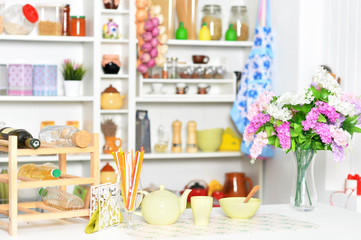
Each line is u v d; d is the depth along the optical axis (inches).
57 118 142.1
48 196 74.9
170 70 142.1
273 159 140.5
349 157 123.7
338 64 125.1
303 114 82.0
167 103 151.3
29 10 129.3
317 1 129.3
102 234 67.6
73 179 70.2
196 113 153.9
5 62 137.7
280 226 73.6
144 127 140.6
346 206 116.4
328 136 78.6
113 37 136.9
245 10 146.7
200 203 72.5
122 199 70.4
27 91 131.2
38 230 69.4
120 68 142.7
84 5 141.7
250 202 79.3
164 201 72.2
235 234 68.5
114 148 138.5
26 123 139.8
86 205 72.1
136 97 137.2
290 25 131.7
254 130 84.0
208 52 153.3
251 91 138.4
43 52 140.3
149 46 133.2
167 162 151.8
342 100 80.6
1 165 135.6
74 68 134.2
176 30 145.8
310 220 78.3
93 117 132.6
